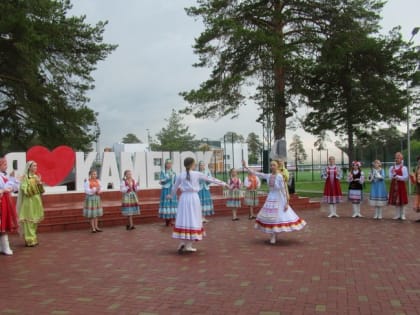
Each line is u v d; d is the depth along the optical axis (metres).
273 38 18.84
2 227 8.48
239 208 15.34
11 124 22.23
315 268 7.05
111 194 16.28
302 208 16.69
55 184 15.48
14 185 8.88
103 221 12.55
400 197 12.81
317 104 23.52
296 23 21.12
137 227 12.38
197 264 7.51
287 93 21.14
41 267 7.52
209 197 13.27
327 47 20.36
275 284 6.14
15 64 19.11
